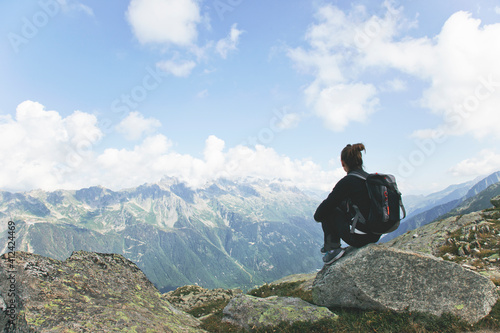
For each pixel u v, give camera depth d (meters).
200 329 3.22
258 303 3.57
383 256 2.99
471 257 5.82
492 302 2.90
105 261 3.50
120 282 3.30
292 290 6.49
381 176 2.34
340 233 2.63
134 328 2.50
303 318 3.12
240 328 3.31
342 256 3.21
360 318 2.88
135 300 3.12
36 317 2.23
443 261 2.97
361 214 2.41
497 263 5.05
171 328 2.81
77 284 2.83
